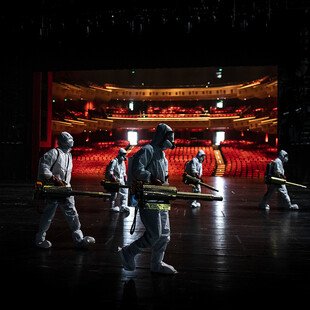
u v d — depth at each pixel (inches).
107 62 813.2
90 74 1765.5
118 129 1786.4
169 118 1711.4
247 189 634.8
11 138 826.2
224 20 746.2
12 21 778.8
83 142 1721.2
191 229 260.4
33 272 154.4
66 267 161.8
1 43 806.5
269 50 752.3
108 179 332.2
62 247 199.6
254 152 1400.1
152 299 124.5
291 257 182.2
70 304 119.8
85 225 272.2
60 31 790.5
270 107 1556.3
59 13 770.8
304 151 725.3
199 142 1663.4
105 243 211.3
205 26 757.9
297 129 732.0
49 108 957.8
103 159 1380.4
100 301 122.4
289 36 738.2
